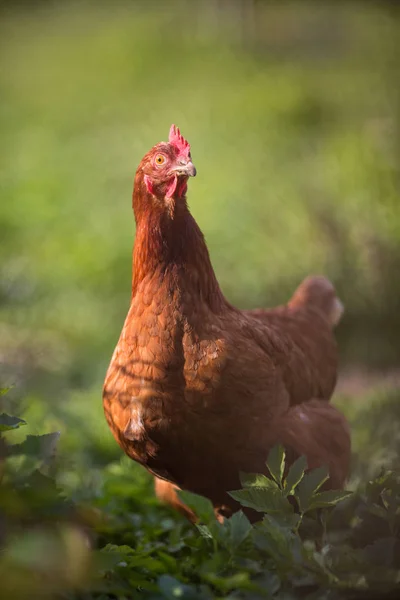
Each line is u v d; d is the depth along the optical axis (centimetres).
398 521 552
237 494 546
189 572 574
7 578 450
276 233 1752
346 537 581
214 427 584
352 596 505
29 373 1277
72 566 466
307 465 592
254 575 527
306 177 2008
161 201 605
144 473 862
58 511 538
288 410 627
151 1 4981
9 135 3044
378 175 1719
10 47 4534
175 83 3509
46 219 2097
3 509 514
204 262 612
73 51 4247
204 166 2409
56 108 3378
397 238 1513
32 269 1761
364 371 1320
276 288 1557
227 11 4166
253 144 2534
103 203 2258
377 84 2030
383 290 1424
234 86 3303
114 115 3209
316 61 3466
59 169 2562
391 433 839
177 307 588
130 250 1841
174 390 581
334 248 1541
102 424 1034
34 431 941
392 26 1959
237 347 589
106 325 1523
